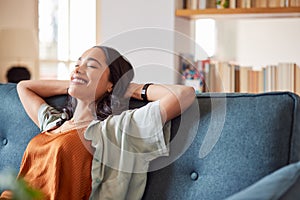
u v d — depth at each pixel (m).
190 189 1.67
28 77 4.20
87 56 1.87
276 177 1.27
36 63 4.25
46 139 1.85
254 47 4.84
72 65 4.46
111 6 3.45
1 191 1.87
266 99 1.64
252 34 4.85
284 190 1.20
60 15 4.44
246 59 4.89
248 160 1.59
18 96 2.10
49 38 4.42
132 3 3.40
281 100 1.62
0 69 4.16
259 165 1.58
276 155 1.57
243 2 3.34
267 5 3.32
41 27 4.40
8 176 0.93
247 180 1.58
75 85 1.83
